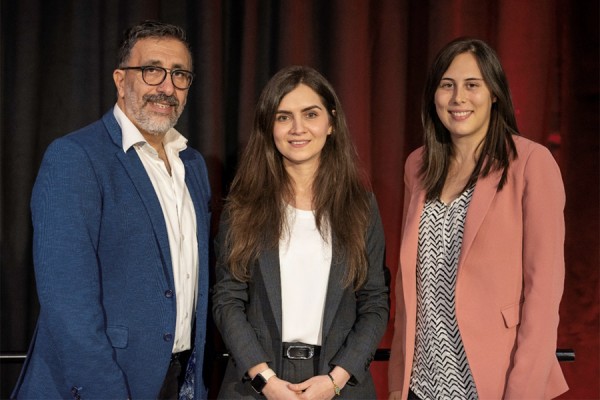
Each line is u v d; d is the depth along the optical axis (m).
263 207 1.88
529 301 1.63
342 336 1.84
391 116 2.42
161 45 1.79
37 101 2.36
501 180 1.70
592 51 2.44
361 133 2.38
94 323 1.55
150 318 1.69
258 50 2.41
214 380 2.53
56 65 2.37
